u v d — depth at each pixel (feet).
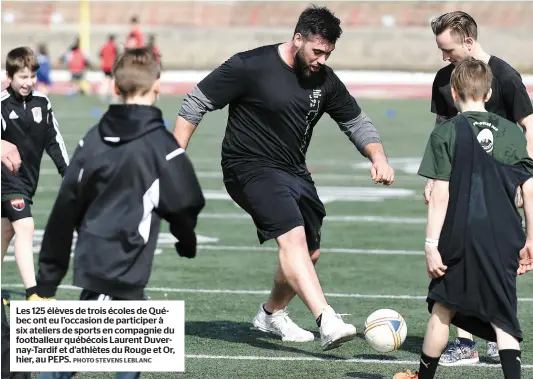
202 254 86.84
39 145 63.26
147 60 38.04
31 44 401.08
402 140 189.37
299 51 52.29
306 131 54.75
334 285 74.54
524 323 62.54
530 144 52.13
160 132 37.55
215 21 448.24
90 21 442.09
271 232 52.54
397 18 425.28
